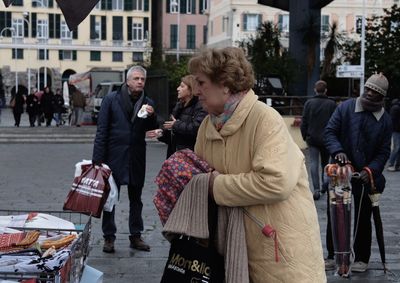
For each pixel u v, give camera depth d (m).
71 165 16.45
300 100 21.03
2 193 11.38
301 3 22.67
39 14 72.69
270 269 2.92
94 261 6.73
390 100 20.69
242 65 2.94
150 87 22.17
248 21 56.31
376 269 6.53
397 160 15.88
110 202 6.84
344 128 6.21
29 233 3.60
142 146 7.10
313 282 2.94
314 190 10.94
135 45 75.25
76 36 74.50
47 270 2.95
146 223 8.66
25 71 72.81
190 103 6.71
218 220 2.98
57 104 32.31
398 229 8.52
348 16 55.50
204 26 74.12
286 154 2.86
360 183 6.26
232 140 2.97
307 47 22.58
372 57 21.61
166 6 73.88
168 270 3.03
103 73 42.59
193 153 3.07
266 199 2.85
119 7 74.81
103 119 6.92
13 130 27.19
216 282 2.98
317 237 3.00
